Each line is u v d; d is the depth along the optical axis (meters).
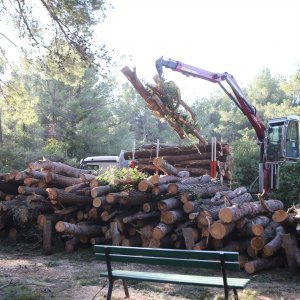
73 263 8.97
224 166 14.40
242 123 54.25
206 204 9.33
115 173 10.51
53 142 33.84
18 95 21.19
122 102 46.09
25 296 5.99
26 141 33.44
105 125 40.91
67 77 17.48
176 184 9.42
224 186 11.09
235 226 8.59
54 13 15.20
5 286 6.69
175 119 12.12
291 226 8.59
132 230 9.86
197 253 4.91
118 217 9.85
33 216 10.84
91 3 15.20
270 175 15.17
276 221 8.36
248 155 24.67
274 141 15.02
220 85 15.39
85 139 37.31
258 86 60.88
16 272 7.96
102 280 7.21
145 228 9.60
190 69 14.68
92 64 15.90
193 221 9.05
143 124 60.38
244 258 8.37
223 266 4.79
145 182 9.61
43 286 6.75
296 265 7.88
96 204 9.84
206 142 14.27
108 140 39.44
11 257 9.70
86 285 6.89
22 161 29.75
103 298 6.03
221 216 8.16
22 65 17.84
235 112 53.94
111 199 9.70
